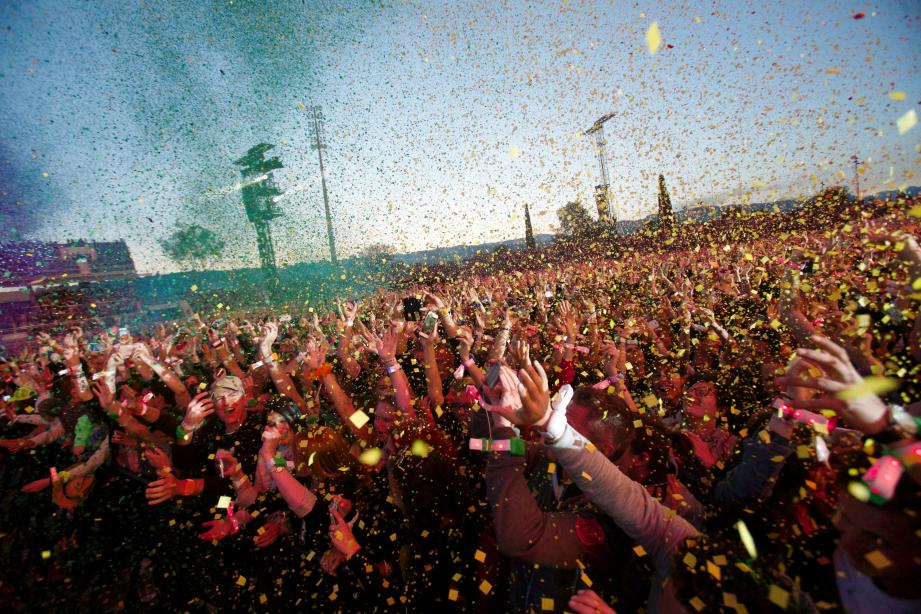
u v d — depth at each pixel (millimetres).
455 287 9891
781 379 1267
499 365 1868
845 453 1486
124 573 3361
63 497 3889
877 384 1111
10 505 4367
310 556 2758
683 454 2191
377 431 3188
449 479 2461
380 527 2717
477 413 1873
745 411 2998
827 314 2938
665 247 10445
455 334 3287
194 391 5707
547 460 1985
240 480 3121
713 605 1077
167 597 3176
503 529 1602
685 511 1773
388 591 2533
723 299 5855
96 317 11125
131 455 4383
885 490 1055
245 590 3020
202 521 3480
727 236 9188
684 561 1189
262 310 10891
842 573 1326
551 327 4996
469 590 2377
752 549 1183
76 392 4527
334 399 3268
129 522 3801
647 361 4422
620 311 5973
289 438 2930
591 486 1420
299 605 2771
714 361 4133
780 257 5996
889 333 2502
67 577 3414
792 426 1672
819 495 1540
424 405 2900
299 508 2740
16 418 5781
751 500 1689
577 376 3957
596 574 1574
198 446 3627
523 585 1731
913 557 1058
